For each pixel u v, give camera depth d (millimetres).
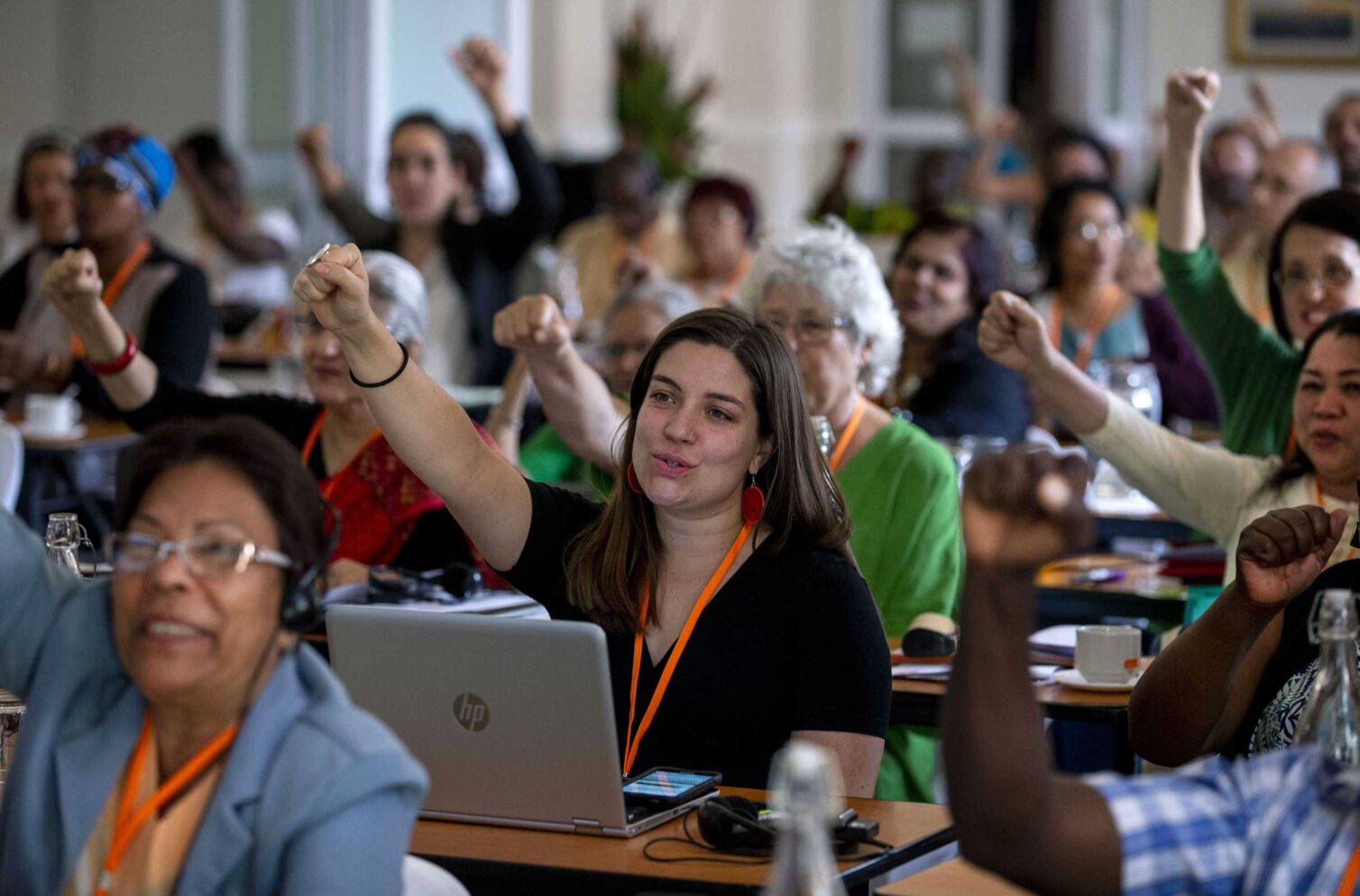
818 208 12852
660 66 16484
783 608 4250
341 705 2840
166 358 7883
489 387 9742
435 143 9742
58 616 3002
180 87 18703
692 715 4250
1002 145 18109
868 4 19578
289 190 18406
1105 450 5344
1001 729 2459
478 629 3617
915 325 8086
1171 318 9781
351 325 4066
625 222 12719
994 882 3293
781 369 4301
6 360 7926
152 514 2789
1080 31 19469
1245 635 3830
